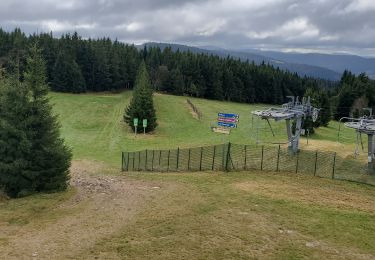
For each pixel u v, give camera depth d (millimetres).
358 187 27188
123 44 140875
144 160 40969
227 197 23953
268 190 25750
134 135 63969
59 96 100500
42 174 26719
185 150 42719
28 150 25906
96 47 116250
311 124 61875
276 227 19000
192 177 30531
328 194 25266
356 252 16703
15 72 29266
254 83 129000
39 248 16141
